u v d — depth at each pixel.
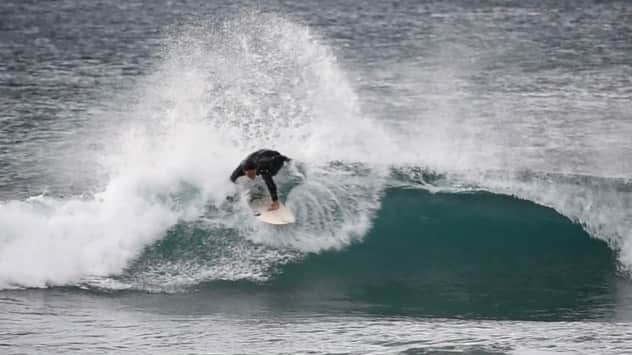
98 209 49.41
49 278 45.88
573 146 92.12
